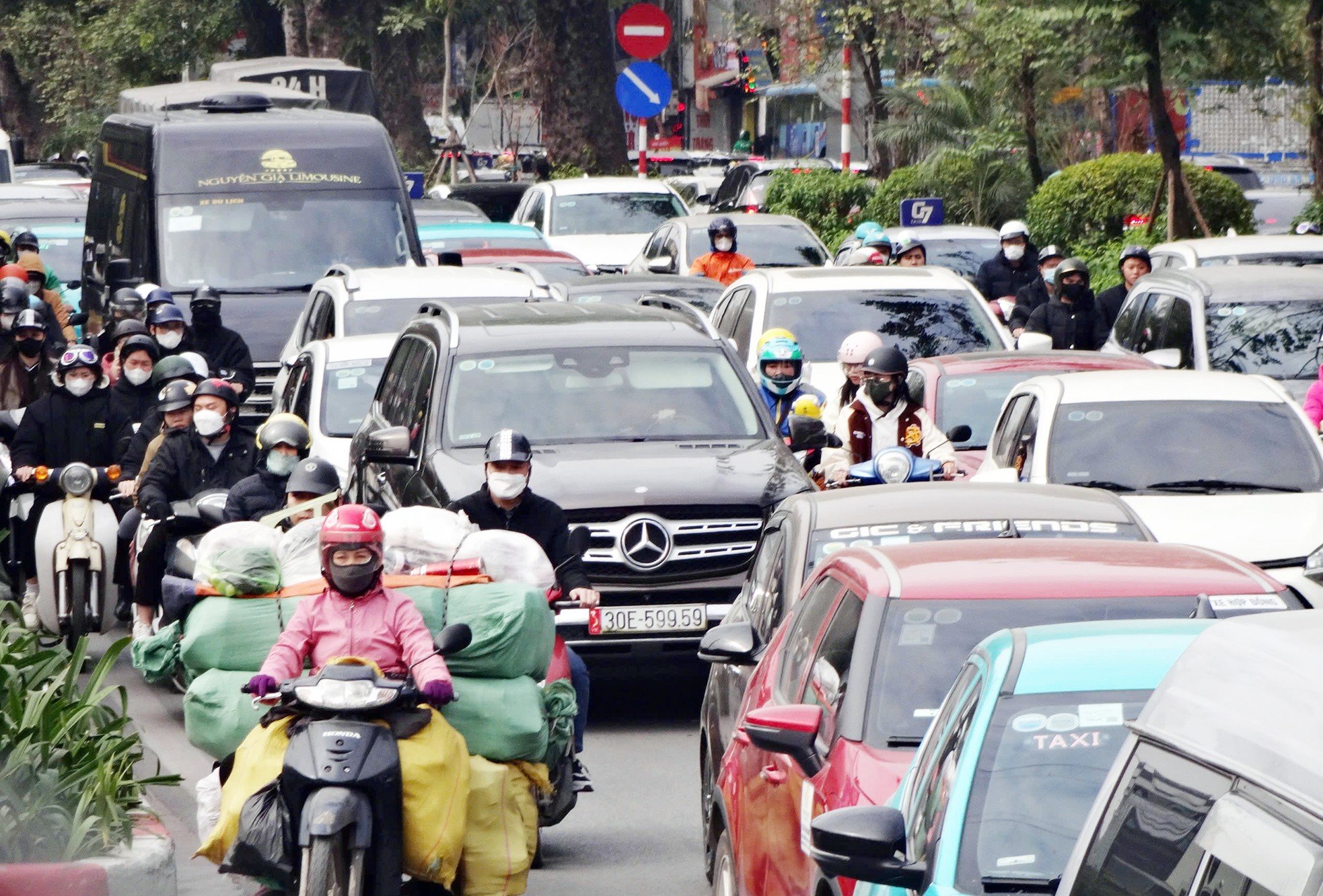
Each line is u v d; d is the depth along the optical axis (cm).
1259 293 5278
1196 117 14612
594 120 14700
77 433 4447
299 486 3080
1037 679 1644
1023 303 6956
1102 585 2072
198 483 4044
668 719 3878
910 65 12450
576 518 3653
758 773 2205
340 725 2183
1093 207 9125
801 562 2706
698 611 3669
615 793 3300
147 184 7388
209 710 2403
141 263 7331
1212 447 3862
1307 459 3847
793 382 4466
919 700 1967
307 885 2108
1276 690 1061
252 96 7856
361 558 2286
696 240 8562
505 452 3120
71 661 2773
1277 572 3528
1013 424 4184
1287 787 1000
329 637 2306
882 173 12744
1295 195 11038
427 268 6153
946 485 2903
